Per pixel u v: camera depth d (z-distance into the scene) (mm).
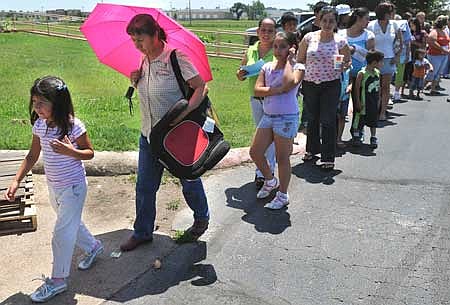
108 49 4195
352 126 6996
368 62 6715
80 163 3617
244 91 12297
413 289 3617
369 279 3750
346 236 4395
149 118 3939
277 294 3588
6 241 4344
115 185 5598
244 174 5898
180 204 5055
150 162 3998
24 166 3752
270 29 5035
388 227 4555
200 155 3762
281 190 4941
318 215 4816
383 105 8633
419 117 8938
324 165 5984
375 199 5168
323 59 5773
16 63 16828
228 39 29578
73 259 4012
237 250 4184
